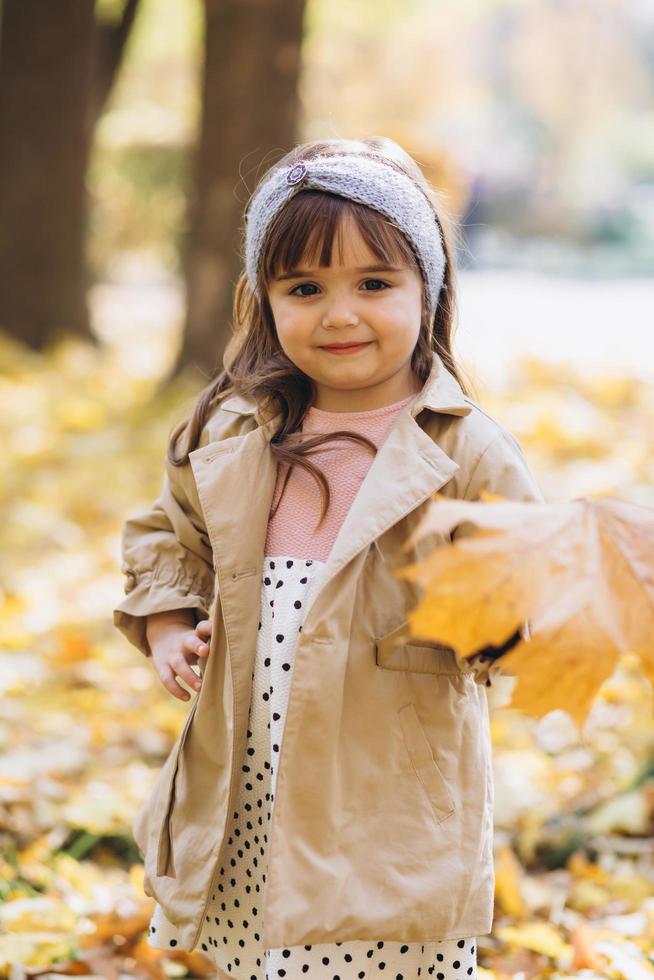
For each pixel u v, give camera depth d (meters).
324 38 22.05
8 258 11.51
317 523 2.13
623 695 4.23
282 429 2.19
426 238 2.11
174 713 4.16
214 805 2.17
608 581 1.33
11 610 5.07
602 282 21.12
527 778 3.58
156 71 22.50
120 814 3.38
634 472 6.41
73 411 8.57
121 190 22.34
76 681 4.47
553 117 39.50
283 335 2.10
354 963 2.07
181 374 8.90
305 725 1.98
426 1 21.94
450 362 2.31
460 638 1.34
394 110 27.02
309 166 2.06
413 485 2.02
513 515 1.37
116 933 2.81
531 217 38.78
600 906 3.03
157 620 2.34
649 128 42.25
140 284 22.81
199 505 2.34
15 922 2.81
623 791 3.57
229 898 2.20
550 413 7.45
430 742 2.04
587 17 38.62
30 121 11.46
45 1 11.30
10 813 3.40
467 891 2.03
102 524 6.42
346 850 1.99
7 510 6.50
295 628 2.09
